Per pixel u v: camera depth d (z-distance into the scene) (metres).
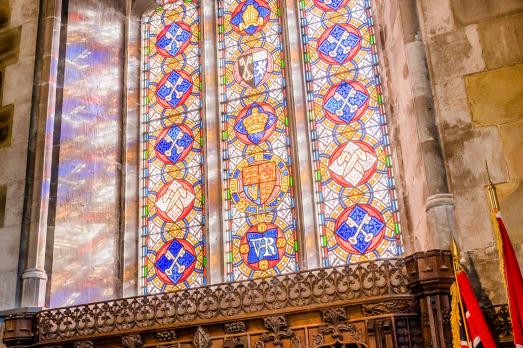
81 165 10.85
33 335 9.34
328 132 10.44
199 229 10.67
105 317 9.12
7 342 9.34
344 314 8.02
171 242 10.78
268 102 10.96
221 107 11.27
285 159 10.52
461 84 8.26
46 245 10.04
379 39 10.55
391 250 9.49
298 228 10.02
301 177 10.23
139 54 12.32
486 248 7.49
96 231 10.73
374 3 10.84
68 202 10.46
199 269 10.42
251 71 11.29
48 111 10.68
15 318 9.37
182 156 11.27
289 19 11.26
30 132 10.62
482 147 7.93
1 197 10.33
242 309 8.50
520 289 6.78
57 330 9.27
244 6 11.78
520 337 6.63
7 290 9.69
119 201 11.25
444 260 7.47
